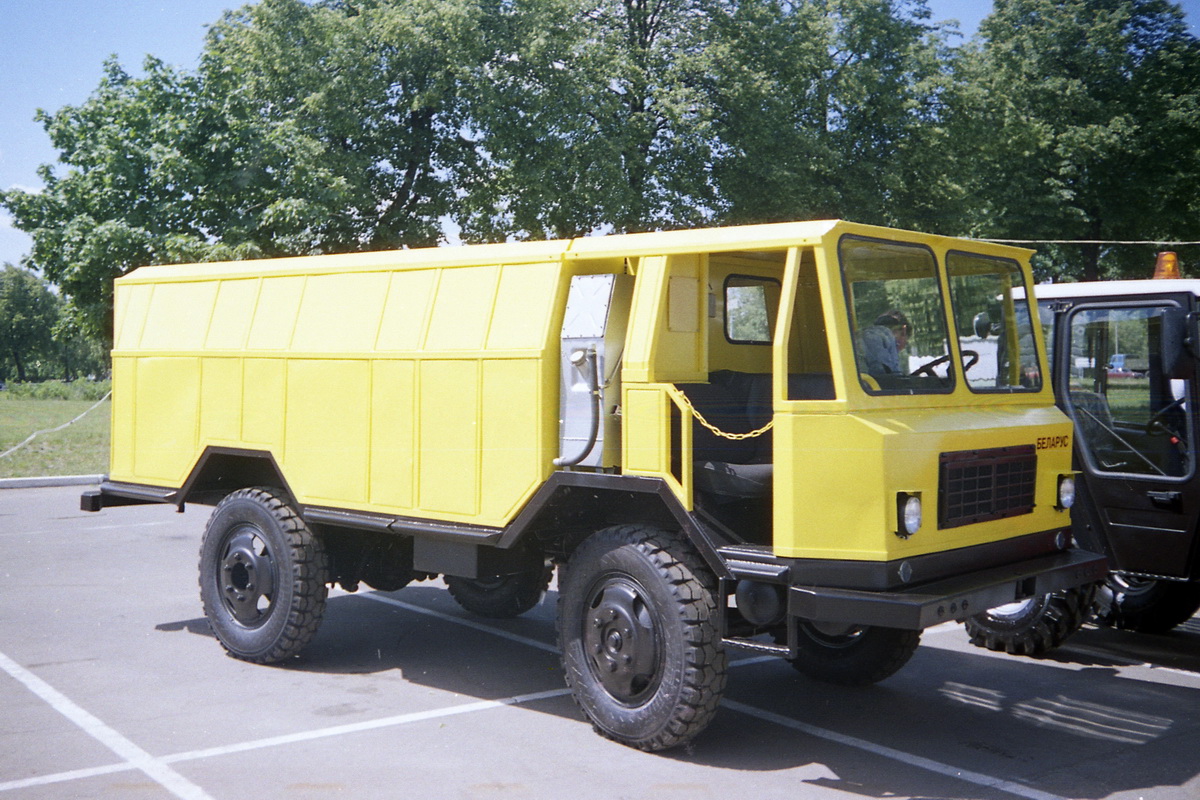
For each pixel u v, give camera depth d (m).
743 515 5.15
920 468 4.64
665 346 5.19
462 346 5.70
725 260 5.82
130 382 7.44
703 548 4.82
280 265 6.77
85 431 29.02
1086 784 4.72
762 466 5.10
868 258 4.90
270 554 6.47
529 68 23.88
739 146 25.12
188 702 5.80
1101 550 7.24
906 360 5.00
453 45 23.03
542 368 5.36
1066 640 7.65
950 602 4.43
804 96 28.08
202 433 6.96
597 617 5.18
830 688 6.29
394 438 5.99
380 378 6.06
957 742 5.29
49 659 6.66
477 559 5.71
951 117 28.66
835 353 4.61
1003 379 5.64
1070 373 7.38
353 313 6.29
